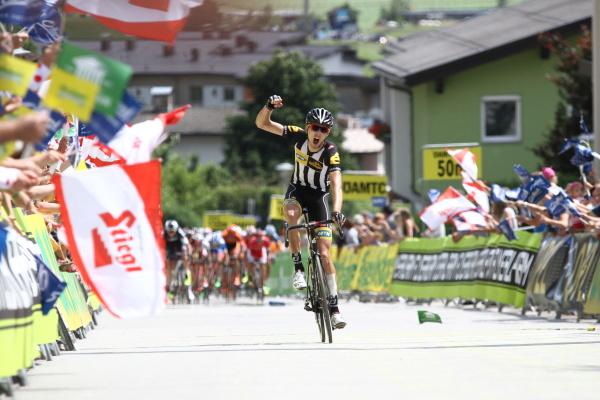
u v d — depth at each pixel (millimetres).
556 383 13328
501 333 21969
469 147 43500
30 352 14469
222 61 190375
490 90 73875
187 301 54781
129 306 12383
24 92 12242
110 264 12352
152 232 12398
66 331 19406
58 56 11727
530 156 73812
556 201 26578
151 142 13625
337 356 17234
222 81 191000
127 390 13117
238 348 19281
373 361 16328
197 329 25969
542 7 78312
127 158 13594
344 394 12492
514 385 13172
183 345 20375
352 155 143500
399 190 82500
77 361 17156
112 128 12141
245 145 137375
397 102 82812
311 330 24453
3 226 13812
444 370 14938
